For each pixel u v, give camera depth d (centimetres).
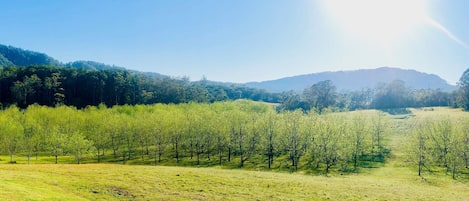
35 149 10806
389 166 8206
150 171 4716
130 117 12656
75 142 9869
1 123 10850
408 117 14788
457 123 9400
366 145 9469
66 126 12425
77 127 12506
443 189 5241
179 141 10831
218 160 9794
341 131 9406
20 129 10994
